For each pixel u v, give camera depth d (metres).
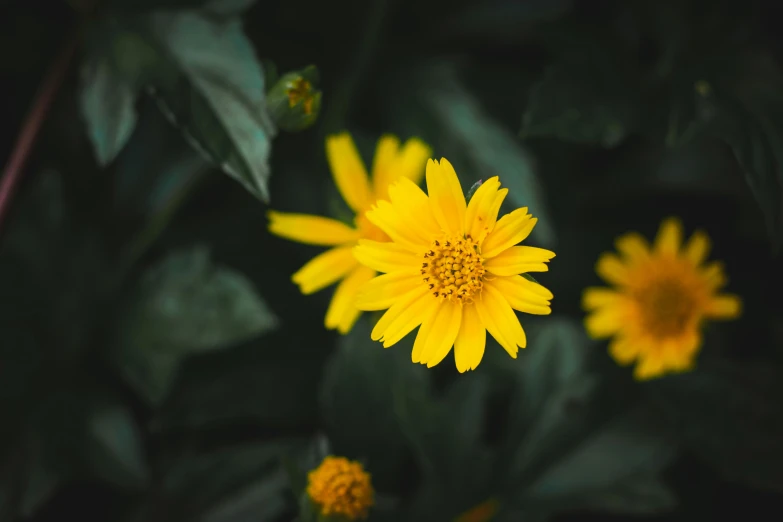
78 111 0.41
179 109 0.36
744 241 0.42
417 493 0.39
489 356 0.40
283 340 0.41
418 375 0.39
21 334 0.40
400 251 0.32
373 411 0.39
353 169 0.37
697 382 0.40
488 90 0.42
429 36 0.42
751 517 0.41
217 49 0.37
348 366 0.39
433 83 0.42
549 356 0.40
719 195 0.42
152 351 0.39
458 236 0.32
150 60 0.37
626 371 0.40
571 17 0.41
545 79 0.39
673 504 0.39
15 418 0.39
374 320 0.36
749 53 0.40
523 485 0.40
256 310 0.39
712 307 0.40
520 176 0.40
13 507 0.39
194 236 0.41
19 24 0.41
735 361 0.40
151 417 0.41
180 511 0.38
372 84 0.42
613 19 0.41
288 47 0.41
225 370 0.40
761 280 0.42
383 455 0.39
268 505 0.38
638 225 0.43
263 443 0.39
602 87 0.39
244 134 0.36
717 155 0.42
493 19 0.42
